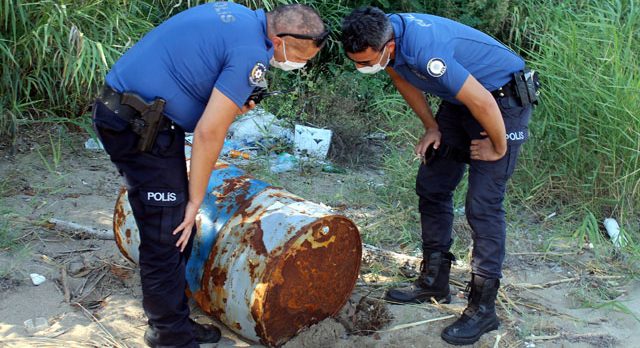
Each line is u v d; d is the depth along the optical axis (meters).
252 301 3.23
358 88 6.66
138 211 3.05
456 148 3.62
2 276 3.82
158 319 3.19
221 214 3.48
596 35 5.64
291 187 5.30
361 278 4.11
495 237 3.44
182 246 3.09
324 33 2.91
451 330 3.53
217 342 3.46
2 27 5.40
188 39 2.87
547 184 5.30
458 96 3.12
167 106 2.90
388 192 5.34
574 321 3.82
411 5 7.13
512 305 3.94
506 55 3.35
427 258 3.86
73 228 4.38
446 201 3.77
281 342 3.40
